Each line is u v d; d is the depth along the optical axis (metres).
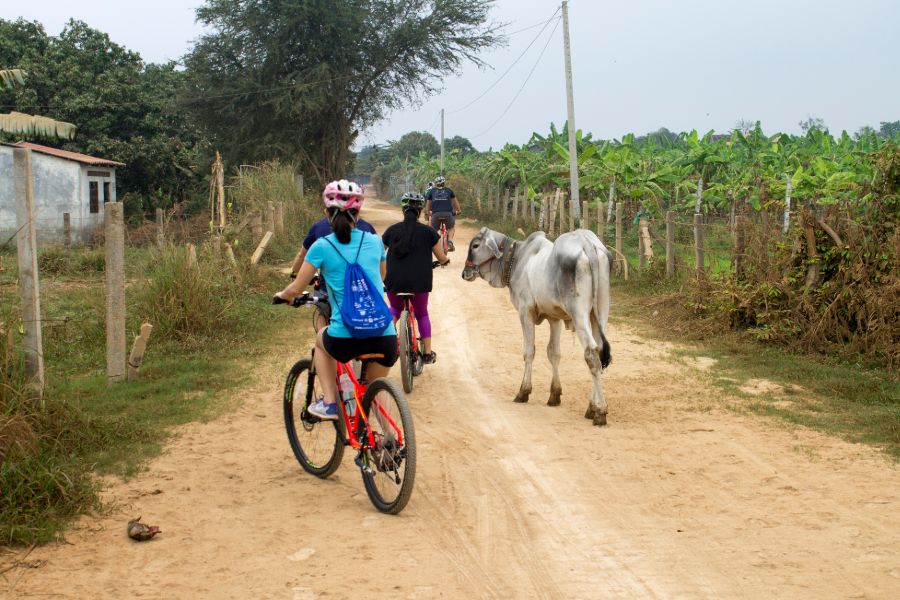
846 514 4.80
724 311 10.45
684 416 6.99
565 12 19.53
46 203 22.42
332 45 35.25
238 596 3.83
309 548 4.38
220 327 10.27
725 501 5.05
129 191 32.62
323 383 5.14
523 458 5.94
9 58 31.80
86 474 5.30
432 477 5.55
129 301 10.64
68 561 4.17
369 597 3.83
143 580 3.97
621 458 5.90
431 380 8.56
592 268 6.72
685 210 24.59
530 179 28.06
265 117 35.41
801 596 3.83
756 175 23.53
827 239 9.74
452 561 4.24
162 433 6.42
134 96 32.53
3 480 4.63
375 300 4.77
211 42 35.06
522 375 8.77
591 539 4.52
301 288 4.86
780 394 7.70
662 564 4.20
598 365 6.72
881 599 3.78
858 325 9.06
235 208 22.45
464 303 13.55
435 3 36.41
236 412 7.14
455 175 40.81
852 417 6.88
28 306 6.00
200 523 4.70
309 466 5.63
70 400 6.65
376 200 69.56
